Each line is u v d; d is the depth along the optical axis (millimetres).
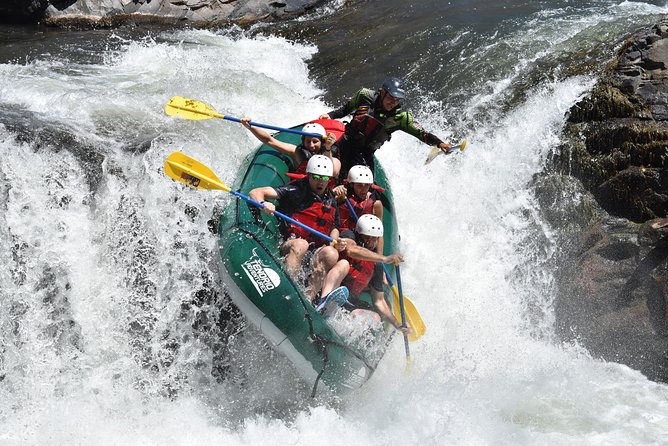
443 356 12820
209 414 11820
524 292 13906
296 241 11453
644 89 14398
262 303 10773
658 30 15297
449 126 15742
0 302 12102
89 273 12289
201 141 13727
